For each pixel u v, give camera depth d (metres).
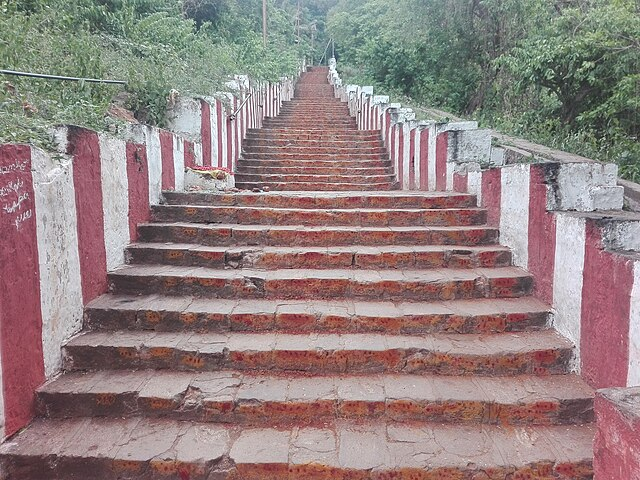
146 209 4.69
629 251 2.80
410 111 9.02
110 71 5.77
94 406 2.88
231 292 3.81
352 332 3.47
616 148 7.11
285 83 16.69
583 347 3.07
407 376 3.16
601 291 2.85
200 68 8.77
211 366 3.19
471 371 3.16
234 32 16.41
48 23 5.99
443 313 3.47
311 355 3.19
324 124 12.77
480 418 2.85
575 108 8.44
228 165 8.32
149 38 8.52
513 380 3.08
